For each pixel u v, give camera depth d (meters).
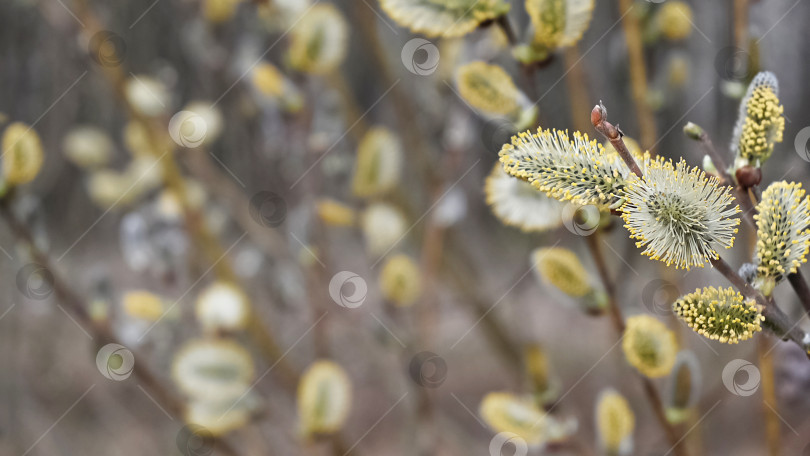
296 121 0.97
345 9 1.27
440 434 1.15
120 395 1.55
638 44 0.79
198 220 1.06
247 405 0.87
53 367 1.52
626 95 0.94
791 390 0.70
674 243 0.55
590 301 0.66
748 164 0.58
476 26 0.63
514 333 1.22
